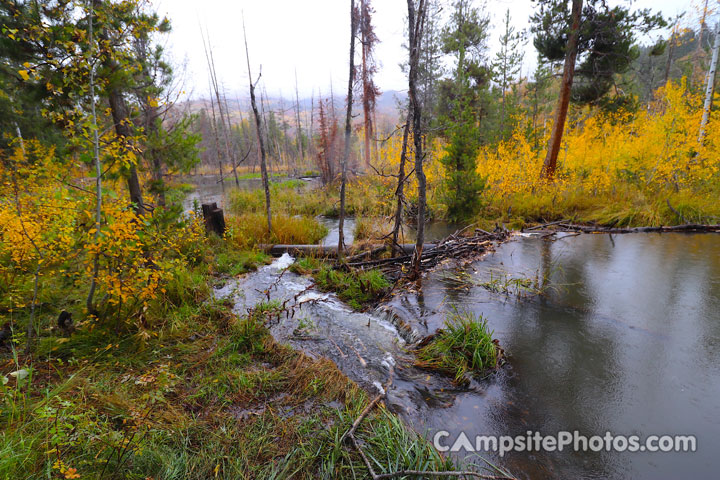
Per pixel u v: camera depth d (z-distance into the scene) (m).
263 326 4.03
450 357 3.50
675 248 6.97
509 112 16.42
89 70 3.27
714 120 9.52
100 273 3.26
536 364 3.46
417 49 4.58
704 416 2.70
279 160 45.09
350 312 4.88
